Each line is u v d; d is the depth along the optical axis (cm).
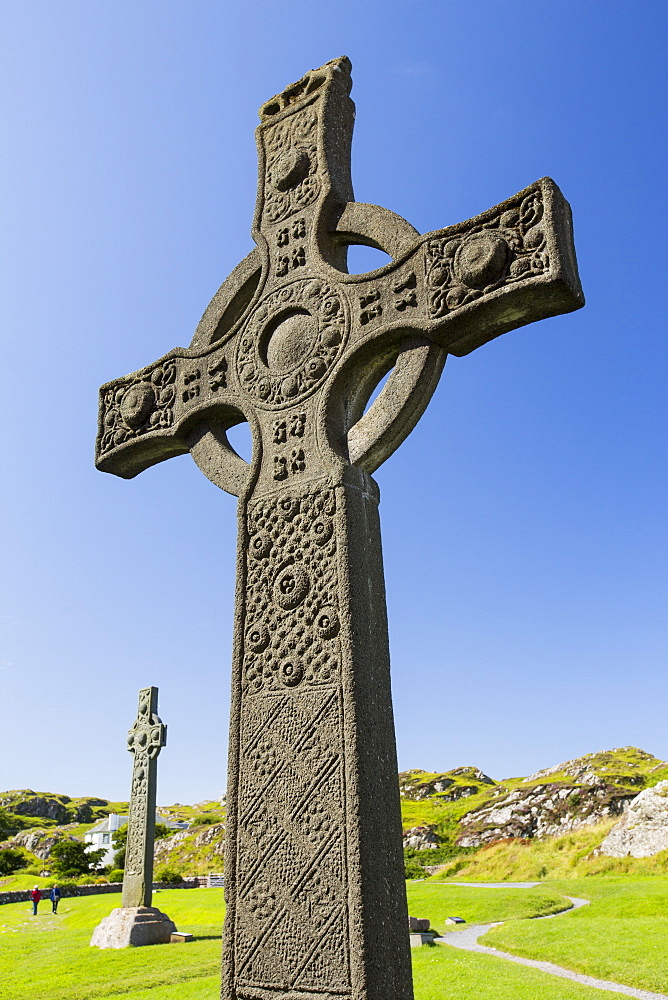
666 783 2361
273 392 333
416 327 298
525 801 3409
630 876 1998
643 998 720
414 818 3984
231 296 376
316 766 258
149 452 392
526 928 1165
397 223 328
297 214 361
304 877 248
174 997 686
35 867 4175
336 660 267
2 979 851
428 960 904
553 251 275
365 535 294
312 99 381
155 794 1170
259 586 302
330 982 231
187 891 2244
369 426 304
